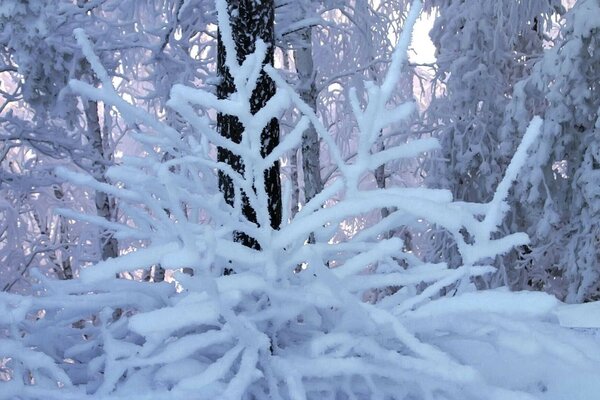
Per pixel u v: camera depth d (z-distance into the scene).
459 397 1.60
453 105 11.05
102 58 6.50
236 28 2.86
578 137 8.64
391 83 1.83
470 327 1.66
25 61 5.71
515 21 10.56
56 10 6.08
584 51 8.12
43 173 8.12
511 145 9.51
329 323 2.02
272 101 1.87
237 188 2.10
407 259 2.20
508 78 11.28
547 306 1.54
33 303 1.83
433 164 11.23
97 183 1.99
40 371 1.86
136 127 6.31
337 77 9.37
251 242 2.61
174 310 1.60
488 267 1.82
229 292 1.74
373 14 10.16
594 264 8.62
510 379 1.81
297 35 6.84
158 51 6.64
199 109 6.59
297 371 1.63
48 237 10.32
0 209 8.30
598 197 8.30
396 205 1.74
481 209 1.97
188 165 2.33
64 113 6.05
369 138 1.85
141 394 1.54
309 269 2.10
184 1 6.65
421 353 1.54
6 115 6.66
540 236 8.69
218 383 1.63
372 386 1.65
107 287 2.05
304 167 9.01
